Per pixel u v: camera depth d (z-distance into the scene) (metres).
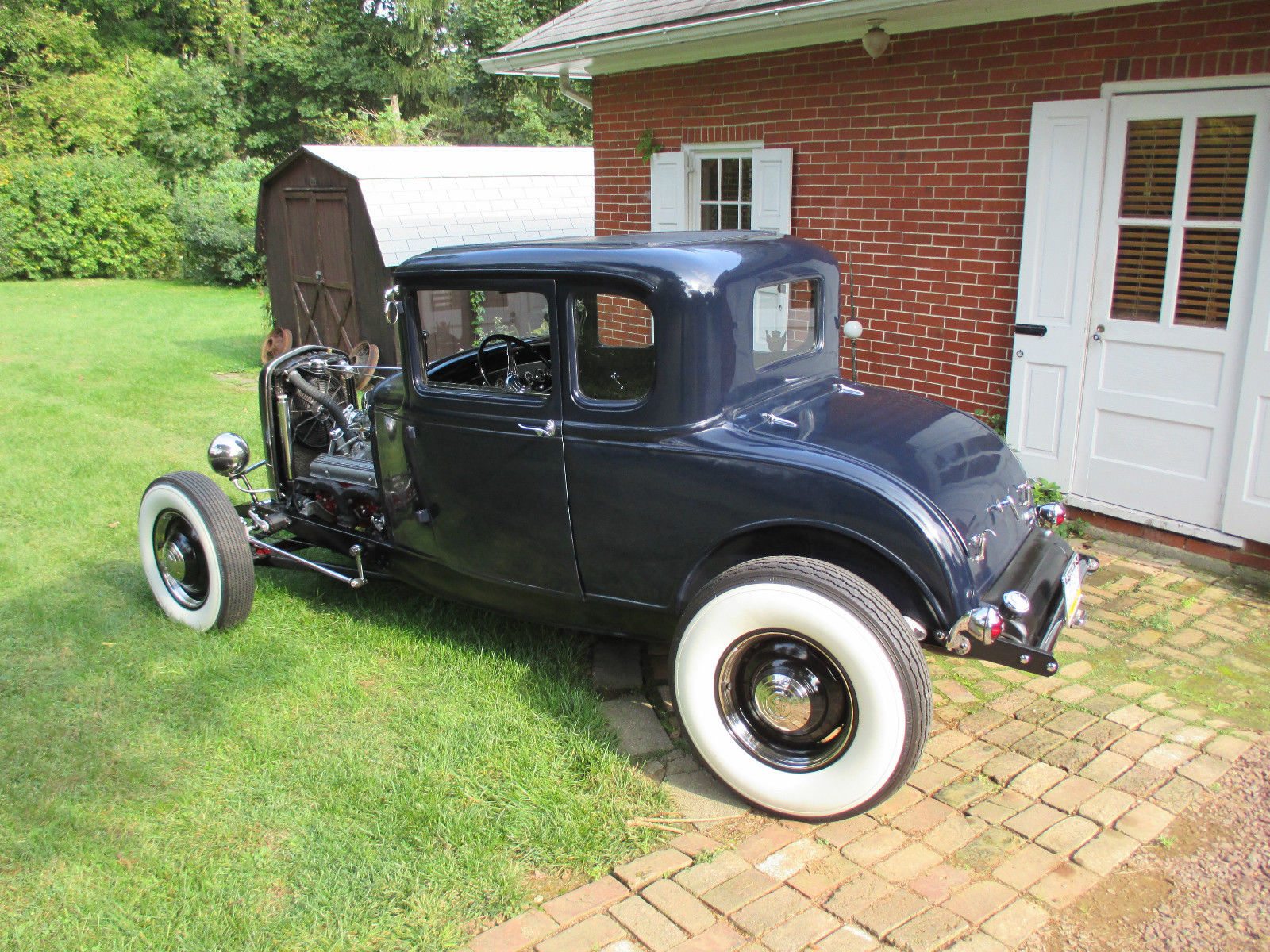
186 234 19.62
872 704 2.59
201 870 2.68
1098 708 3.47
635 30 6.30
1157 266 4.77
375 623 4.22
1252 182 4.35
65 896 2.60
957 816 2.89
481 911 2.52
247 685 3.69
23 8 26.61
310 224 10.54
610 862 2.71
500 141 27.50
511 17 28.64
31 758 3.22
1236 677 3.70
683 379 2.94
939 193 5.74
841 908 2.50
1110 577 4.66
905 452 2.99
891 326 6.22
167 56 33.81
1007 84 5.27
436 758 3.17
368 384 5.02
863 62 5.98
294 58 30.42
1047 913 2.49
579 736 3.28
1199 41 4.45
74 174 21.08
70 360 11.15
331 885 2.61
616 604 3.30
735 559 3.05
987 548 2.91
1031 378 5.36
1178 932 2.42
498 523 3.47
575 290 3.09
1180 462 4.80
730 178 7.27
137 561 5.02
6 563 4.95
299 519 4.40
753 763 2.87
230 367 10.89
